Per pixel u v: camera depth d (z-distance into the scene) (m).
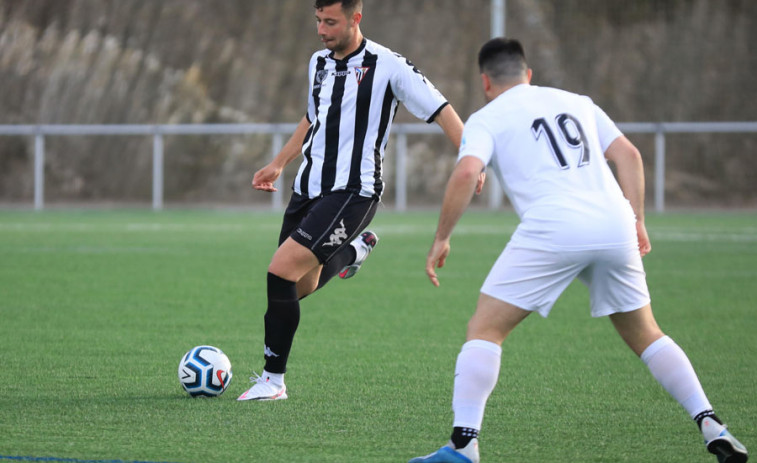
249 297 33.97
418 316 30.19
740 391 19.45
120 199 115.19
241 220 79.69
